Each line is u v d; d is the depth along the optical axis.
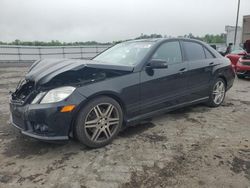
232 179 2.76
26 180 2.76
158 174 2.86
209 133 4.02
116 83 3.53
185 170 2.94
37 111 3.09
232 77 5.75
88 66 3.31
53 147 3.53
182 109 5.30
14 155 3.31
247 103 5.92
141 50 4.18
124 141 3.71
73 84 3.21
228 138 3.83
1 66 18.58
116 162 3.12
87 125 3.32
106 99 3.44
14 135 3.95
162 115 4.90
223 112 5.13
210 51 5.33
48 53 25.94
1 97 6.73
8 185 2.67
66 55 27.00
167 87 4.23
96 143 3.43
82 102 3.19
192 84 4.73
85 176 2.83
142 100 3.89
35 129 3.22
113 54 4.55
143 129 4.18
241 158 3.21
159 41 4.33
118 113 3.61
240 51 12.58
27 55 24.72
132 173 2.88
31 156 3.29
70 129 3.24
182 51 4.64
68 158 3.23
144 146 3.55
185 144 3.62
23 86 3.47
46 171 2.93
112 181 2.74
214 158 3.21
